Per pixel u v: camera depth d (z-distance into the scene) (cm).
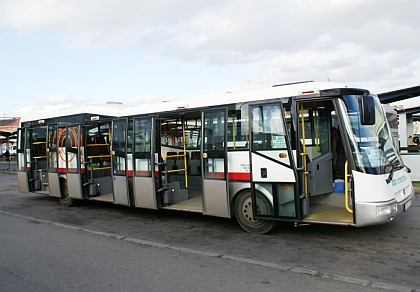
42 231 848
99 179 1121
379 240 685
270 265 567
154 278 529
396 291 459
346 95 673
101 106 1072
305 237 722
